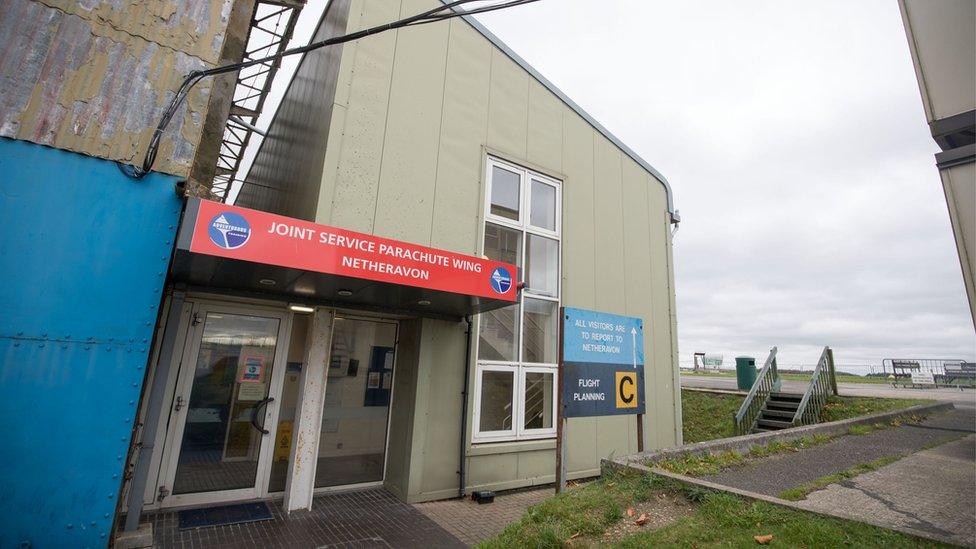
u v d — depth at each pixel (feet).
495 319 24.13
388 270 15.79
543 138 27.91
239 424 18.84
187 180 14.60
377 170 20.79
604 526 12.81
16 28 13.12
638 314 31.48
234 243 13.28
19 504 11.50
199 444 17.94
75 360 12.46
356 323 22.21
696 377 81.61
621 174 32.65
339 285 16.65
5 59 12.86
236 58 19.70
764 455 19.76
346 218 19.61
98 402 12.61
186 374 17.95
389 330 23.07
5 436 11.51
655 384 31.48
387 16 22.22
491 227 25.02
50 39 13.43
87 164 13.32
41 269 12.37
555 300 26.76
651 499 14.43
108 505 12.48
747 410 32.63
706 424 36.91
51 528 11.77
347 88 20.43
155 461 17.01
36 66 13.16
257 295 17.85
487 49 26.05
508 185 26.08
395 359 22.98
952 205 7.87
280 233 14.02
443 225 22.59
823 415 32.86
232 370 18.93
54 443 12.01
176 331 16.11
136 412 13.32
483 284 18.08
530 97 27.71
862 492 14.46
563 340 17.38
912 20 8.75
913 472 16.85
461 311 21.63
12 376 11.74
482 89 25.41
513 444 23.16
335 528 16.62
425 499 20.10
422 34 23.38
